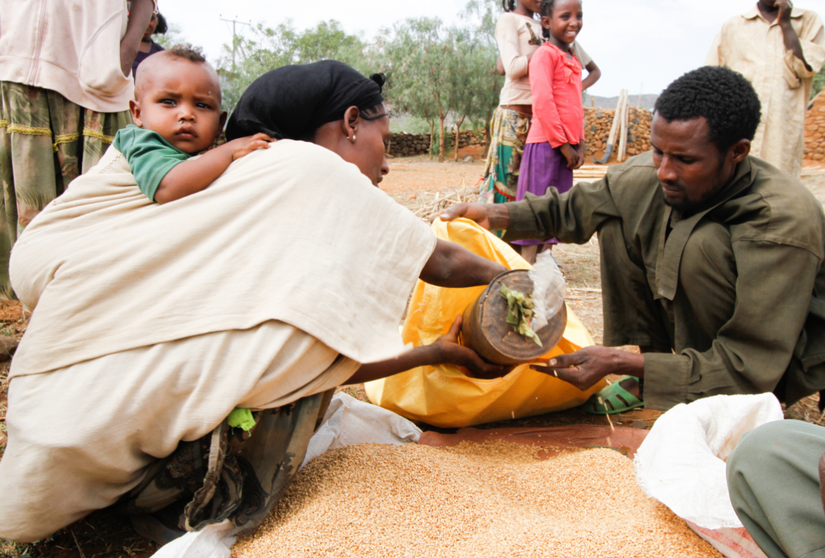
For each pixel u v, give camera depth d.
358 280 1.93
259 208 1.87
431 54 25.50
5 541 2.06
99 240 1.87
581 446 2.73
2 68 3.60
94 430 1.70
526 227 3.21
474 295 3.03
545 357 2.77
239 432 1.89
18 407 1.77
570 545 1.76
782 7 6.04
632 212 2.95
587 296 5.12
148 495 1.99
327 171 1.92
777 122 6.16
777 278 2.46
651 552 1.75
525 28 5.37
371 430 2.63
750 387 2.52
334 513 1.90
